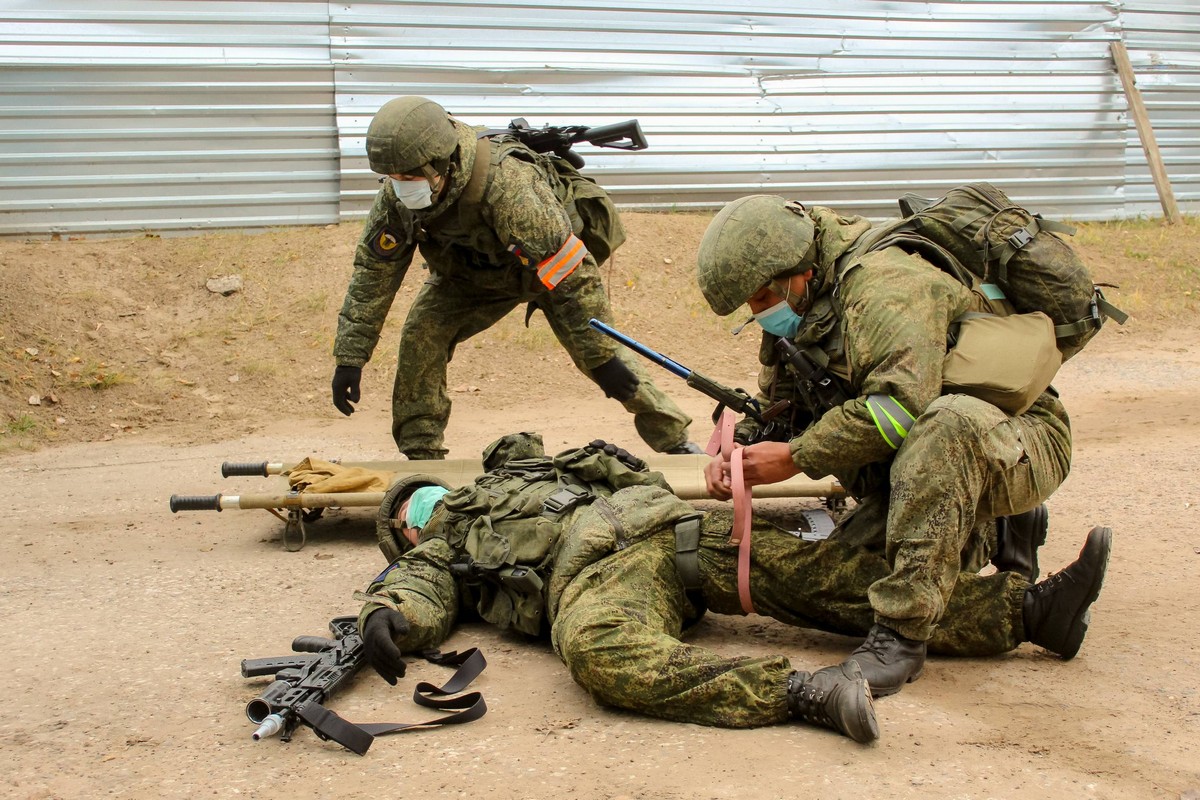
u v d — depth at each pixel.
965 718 3.18
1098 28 13.95
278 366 9.66
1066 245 3.60
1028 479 3.43
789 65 13.05
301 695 3.25
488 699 3.45
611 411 8.98
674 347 10.48
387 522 4.39
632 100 12.65
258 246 11.20
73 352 9.48
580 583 3.56
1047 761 2.92
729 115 12.91
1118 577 4.53
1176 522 5.32
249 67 11.55
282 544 5.54
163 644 4.05
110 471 7.50
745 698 3.13
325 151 11.88
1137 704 3.27
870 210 13.52
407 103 5.12
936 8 13.44
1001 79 13.69
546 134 5.93
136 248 11.03
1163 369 9.83
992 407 3.33
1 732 3.29
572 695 3.47
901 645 3.36
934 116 13.54
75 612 4.47
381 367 9.80
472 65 12.16
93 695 3.57
